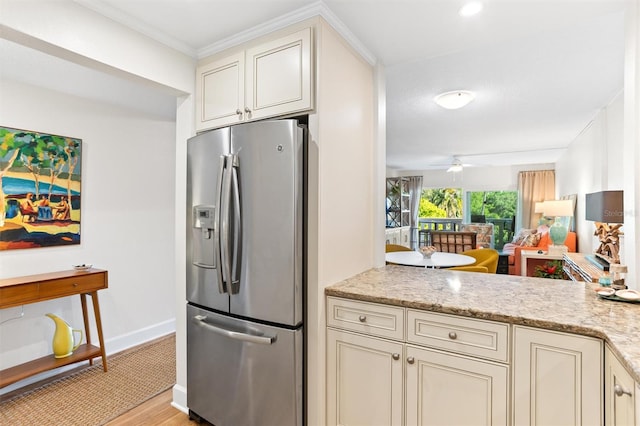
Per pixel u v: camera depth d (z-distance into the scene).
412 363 1.53
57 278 2.36
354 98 2.02
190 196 2.00
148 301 3.29
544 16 1.73
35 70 2.26
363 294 1.64
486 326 1.37
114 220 3.01
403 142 5.44
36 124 2.52
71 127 2.72
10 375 2.21
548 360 1.25
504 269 5.81
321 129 1.68
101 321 2.91
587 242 4.58
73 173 2.73
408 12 1.70
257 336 1.69
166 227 3.46
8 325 2.40
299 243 1.64
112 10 1.67
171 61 2.00
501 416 1.34
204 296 1.92
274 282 1.65
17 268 2.42
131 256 3.14
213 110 2.05
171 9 1.68
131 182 3.15
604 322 1.23
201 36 1.94
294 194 1.60
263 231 1.68
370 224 2.26
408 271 2.20
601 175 3.70
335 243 1.83
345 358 1.71
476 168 8.30
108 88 2.60
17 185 2.42
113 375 2.60
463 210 8.46
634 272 1.58
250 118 1.88
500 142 5.44
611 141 3.49
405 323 1.54
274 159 1.65
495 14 1.72
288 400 1.64
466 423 1.41
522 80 2.91
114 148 3.01
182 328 2.19
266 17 1.75
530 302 1.50
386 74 2.77
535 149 6.02
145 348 3.10
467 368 1.41
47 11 1.46
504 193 8.09
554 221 5.82
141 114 3.23
